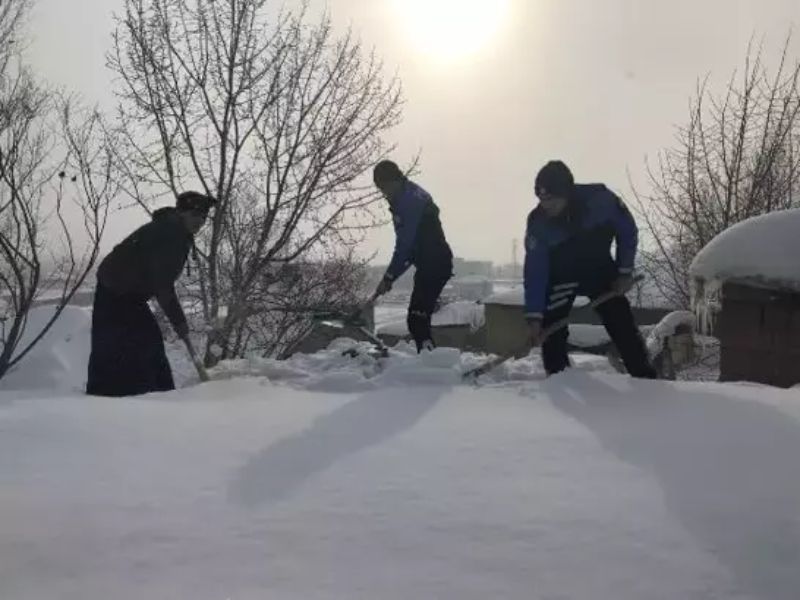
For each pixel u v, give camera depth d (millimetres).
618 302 4742
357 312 5809
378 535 2266
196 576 2047
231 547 2201
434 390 4180
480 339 21984
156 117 10273
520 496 2525
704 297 5625
